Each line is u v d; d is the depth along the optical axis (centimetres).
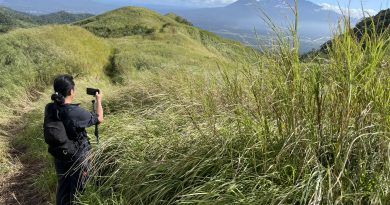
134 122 584
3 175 628
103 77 1650
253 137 375
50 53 1639
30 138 793
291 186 309
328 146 326
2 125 945
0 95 1144
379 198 271
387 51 330
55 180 548
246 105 400
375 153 303
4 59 1488
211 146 402
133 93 796
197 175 390
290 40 349
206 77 637
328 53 345
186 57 2311
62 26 2291
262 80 373
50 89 1237
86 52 1978
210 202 331
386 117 303
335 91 322
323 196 290
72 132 445
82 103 877
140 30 4500
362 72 317
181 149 448
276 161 334
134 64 1920
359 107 314
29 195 551
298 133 331
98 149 480
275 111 352
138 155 477
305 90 346
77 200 444
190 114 479
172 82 712
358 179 297
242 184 342
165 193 389
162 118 550
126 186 423
